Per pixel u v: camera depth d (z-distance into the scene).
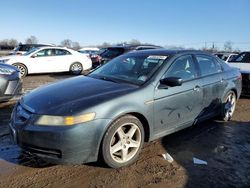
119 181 3.57
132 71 4.69
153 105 4.18
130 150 4.02
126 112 3.82
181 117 4.72
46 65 14.40
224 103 5.92
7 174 3.67
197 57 5.31
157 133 4.36
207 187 3.52
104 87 4.15
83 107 3.55
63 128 3.41
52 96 3.89
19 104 4.04
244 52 10.51
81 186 3.45
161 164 4.06
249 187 3.57
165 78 4.38
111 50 14.46
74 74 15.34
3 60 13.35
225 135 5.33
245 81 8.66
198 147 4.73
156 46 14.99
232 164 4.17
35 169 3.81
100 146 3.66
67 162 3.48
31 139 3.50
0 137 4.88
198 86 5.00
